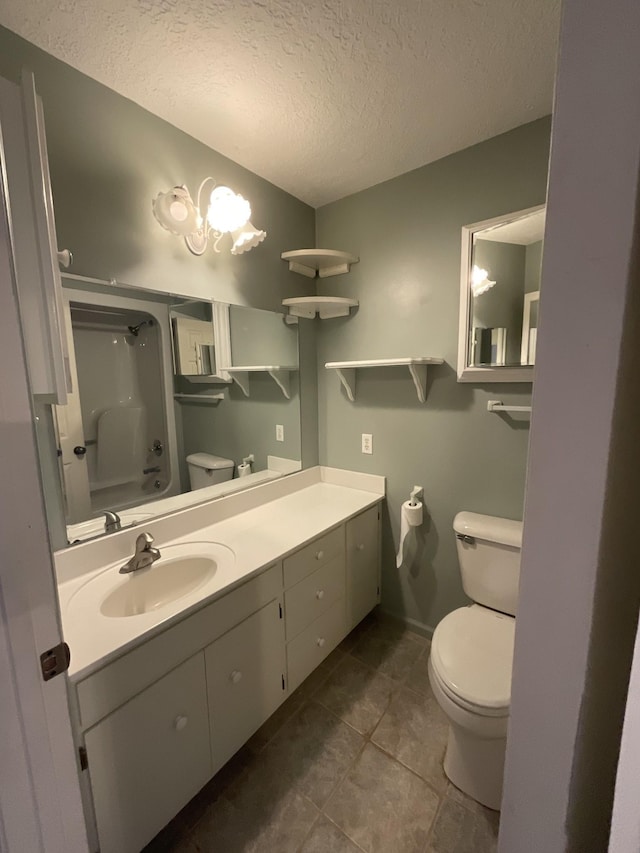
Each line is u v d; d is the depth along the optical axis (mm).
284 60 1143
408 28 1040
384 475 2018
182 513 1542
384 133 1491
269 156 1634
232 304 1716
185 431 1596
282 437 2037
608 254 398
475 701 1089
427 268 1745
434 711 1540
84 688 864
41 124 867
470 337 1629
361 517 1861
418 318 1801
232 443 1783
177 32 1044
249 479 1877
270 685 1377
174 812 1071
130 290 1377
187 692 1084
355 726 1478
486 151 1538
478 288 1592
